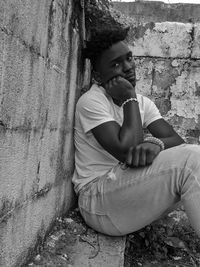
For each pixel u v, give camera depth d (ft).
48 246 7.47
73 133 9.20
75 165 9.24
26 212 6.17
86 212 8.51
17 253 5.95
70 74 8.53
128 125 7.95
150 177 7.59
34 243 6.83
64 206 8.91
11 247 5.64
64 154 8.42
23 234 6.14
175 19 16.01
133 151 7.68
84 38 9.94
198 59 11.81
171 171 7.41
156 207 7.78
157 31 11.89
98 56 8.88
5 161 5.03
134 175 7.75
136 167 7.76
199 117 11.89
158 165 7.56
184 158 7.39
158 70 11.98
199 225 7.06
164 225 10.68
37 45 5.94
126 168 7.89
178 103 11.96
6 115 4.88
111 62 8.68
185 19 15.99
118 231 8.27
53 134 7.41
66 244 7.82
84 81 10.49
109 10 11.26
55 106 7.36
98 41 8.73
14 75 5.02
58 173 8.05
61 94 7.79
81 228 8.61
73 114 9.12
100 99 8.48
